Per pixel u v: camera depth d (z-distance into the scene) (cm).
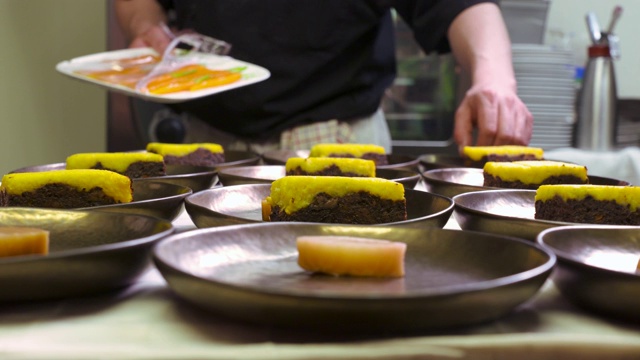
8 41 335
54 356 56
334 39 219
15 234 73
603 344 62
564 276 73
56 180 110
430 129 344
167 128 312
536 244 76
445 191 141
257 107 224
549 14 397
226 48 223
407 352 59
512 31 334
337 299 58
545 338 62
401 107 343
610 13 398
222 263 79
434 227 94
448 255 83
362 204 105
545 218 114
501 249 79
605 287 68
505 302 63
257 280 75
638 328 68
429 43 237
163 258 69
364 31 221
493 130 202
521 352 61
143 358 56
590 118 308
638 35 403
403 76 342
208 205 117
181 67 206
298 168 145
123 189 111
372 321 60
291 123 226
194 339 61
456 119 217
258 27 221
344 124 228
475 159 190
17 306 71
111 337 61
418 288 73
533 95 309
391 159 196
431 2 231
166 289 78
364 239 81
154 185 127
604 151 307
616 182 148
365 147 188
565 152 291
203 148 191
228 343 60
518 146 198
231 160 206
